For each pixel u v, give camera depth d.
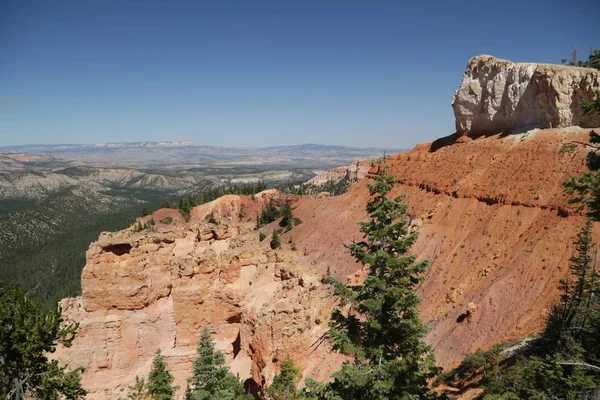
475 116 85.00
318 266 80.00
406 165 95.25
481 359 37.28
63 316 35.72
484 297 48.66
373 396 15.56
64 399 23.23
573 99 66.50
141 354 36.91
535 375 22.16
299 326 31.53
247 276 43.47
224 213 135.38
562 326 31.28
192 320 40.16
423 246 67.69
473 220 65.56
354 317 17.64
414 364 15.72
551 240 50.47
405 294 16.25
